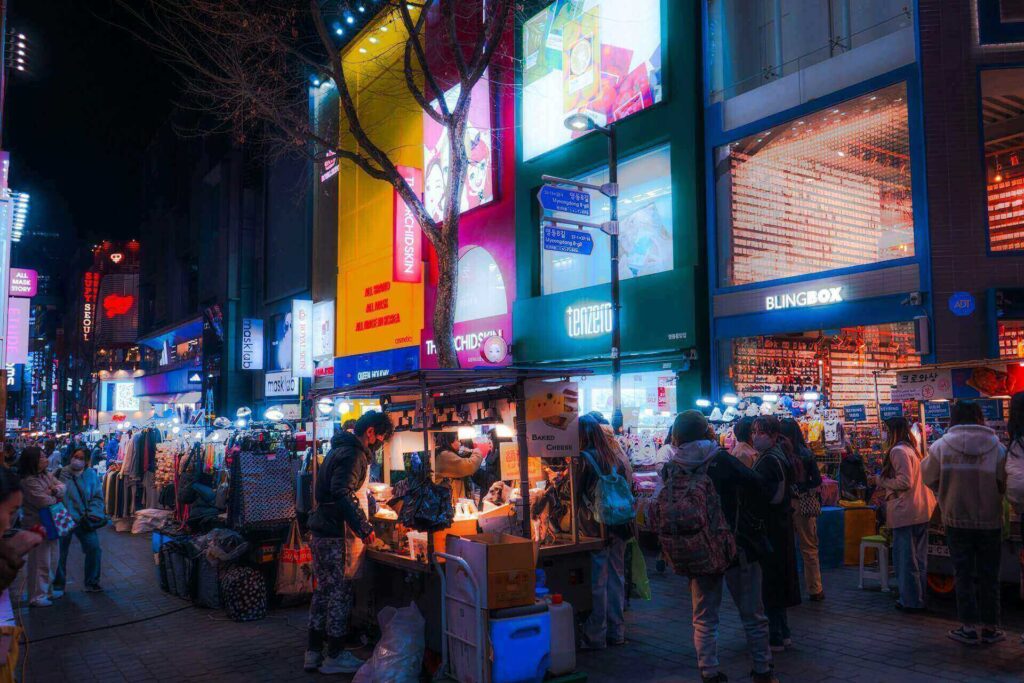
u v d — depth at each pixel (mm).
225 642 7152
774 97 14555
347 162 28781
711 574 5059
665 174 16609
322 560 6211
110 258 80812
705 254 15602
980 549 6270
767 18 15086
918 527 7422
